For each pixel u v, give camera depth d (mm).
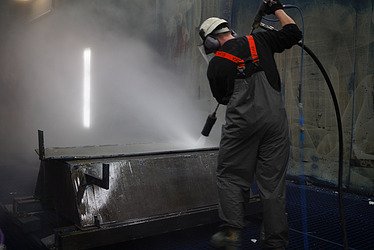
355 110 3885
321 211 3303
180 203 2496
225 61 1932
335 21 4031
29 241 2457
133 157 2508
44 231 2586
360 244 2523
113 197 2291
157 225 2309
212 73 1979
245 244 2463
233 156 1988
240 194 2021
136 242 2471
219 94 2066
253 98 1892
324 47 4156
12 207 2975
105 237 2129
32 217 2703
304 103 4402
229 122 1982
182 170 2613
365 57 3773
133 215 2301
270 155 1950
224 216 2014
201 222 2492
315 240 2580
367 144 3795
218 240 2008
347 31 3924
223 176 2055
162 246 2410
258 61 1921
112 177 2342
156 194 2438
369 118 3764
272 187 1958
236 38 2008
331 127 4117
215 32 2078
